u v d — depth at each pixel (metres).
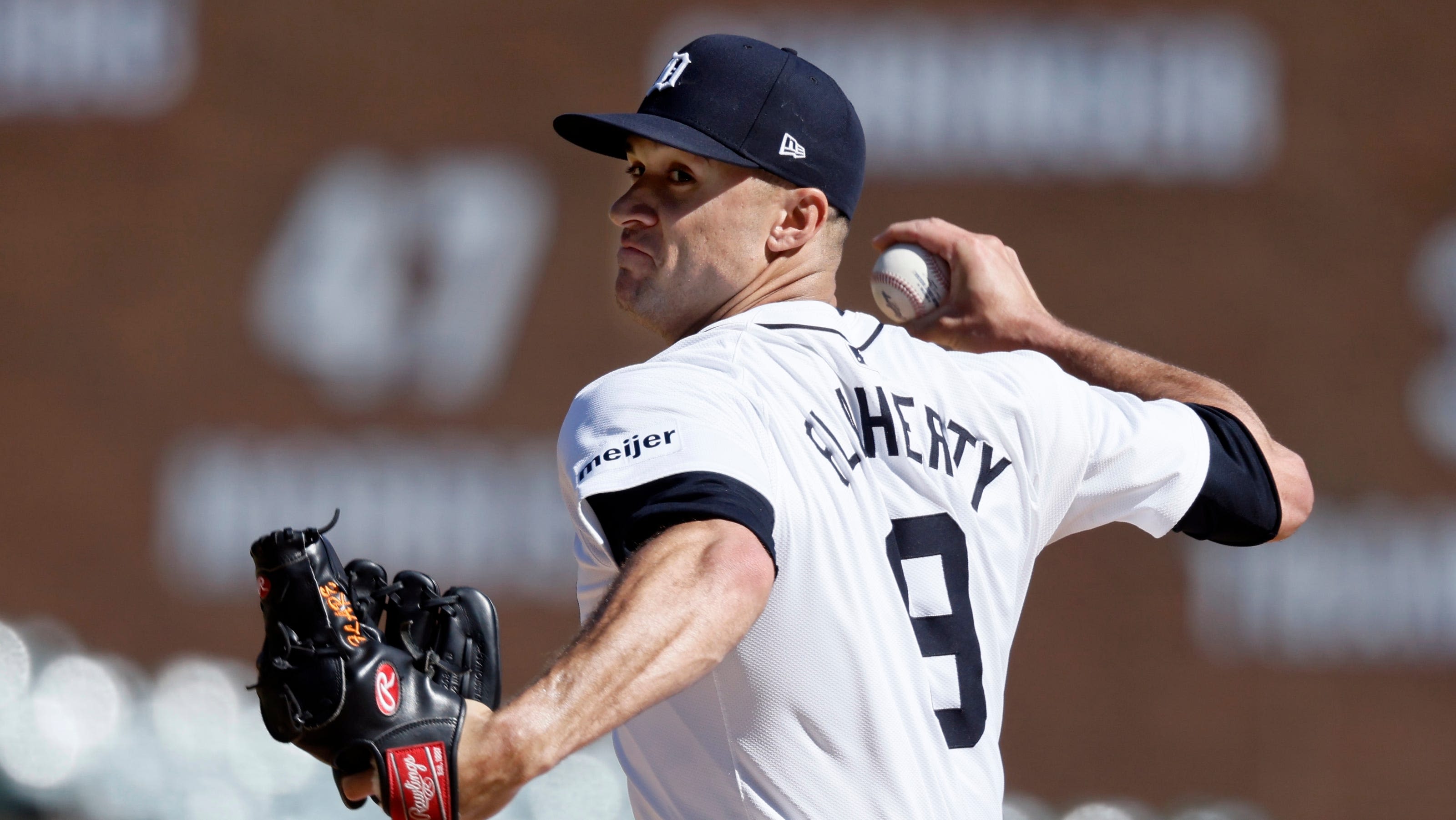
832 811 6.01
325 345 31.38
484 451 30.97
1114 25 30.36
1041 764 29.50
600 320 31.03
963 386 6.93
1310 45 30.41
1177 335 30.16
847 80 30.42
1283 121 30.33
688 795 6.15
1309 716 29.50
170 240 31.88
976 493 6.73
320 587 5.20
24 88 32.28
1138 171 30.28
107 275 31.89
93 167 32.09
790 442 6.12
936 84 30.27
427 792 5.05
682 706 6.12
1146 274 30.19
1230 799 29.36
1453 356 30.02
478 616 5.61
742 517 5.45
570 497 5.92
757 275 7.13
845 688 6.02
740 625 5.27
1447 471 29.92
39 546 31.38
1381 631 29.66
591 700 5.07
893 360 6.84
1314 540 29.78
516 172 31.34
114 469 31.48
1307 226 30.28
